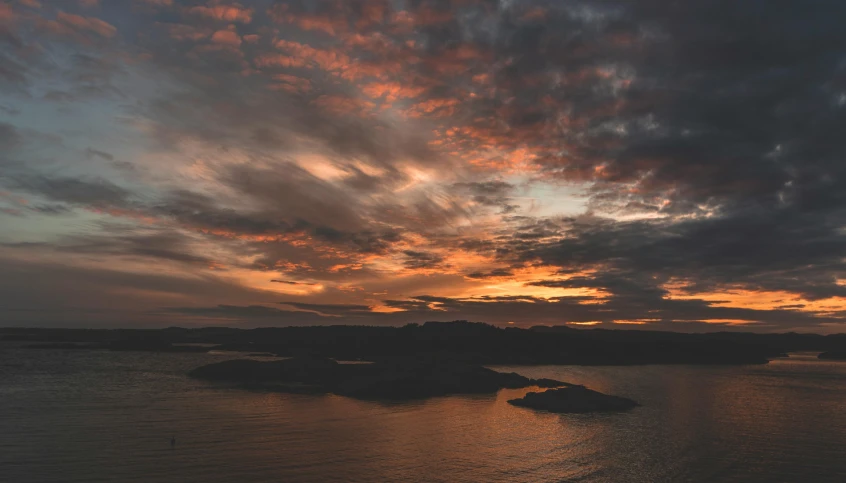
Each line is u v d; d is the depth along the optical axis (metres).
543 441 33.41
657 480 26.00
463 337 136.88
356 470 26.00
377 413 42.47
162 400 46.66
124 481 23.56
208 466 26.05
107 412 40.19
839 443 34.78
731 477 26.92
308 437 32.94
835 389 68.12
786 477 27.16
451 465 27.33
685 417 43.75
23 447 29.16
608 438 34.81
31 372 69.44
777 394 61.75
